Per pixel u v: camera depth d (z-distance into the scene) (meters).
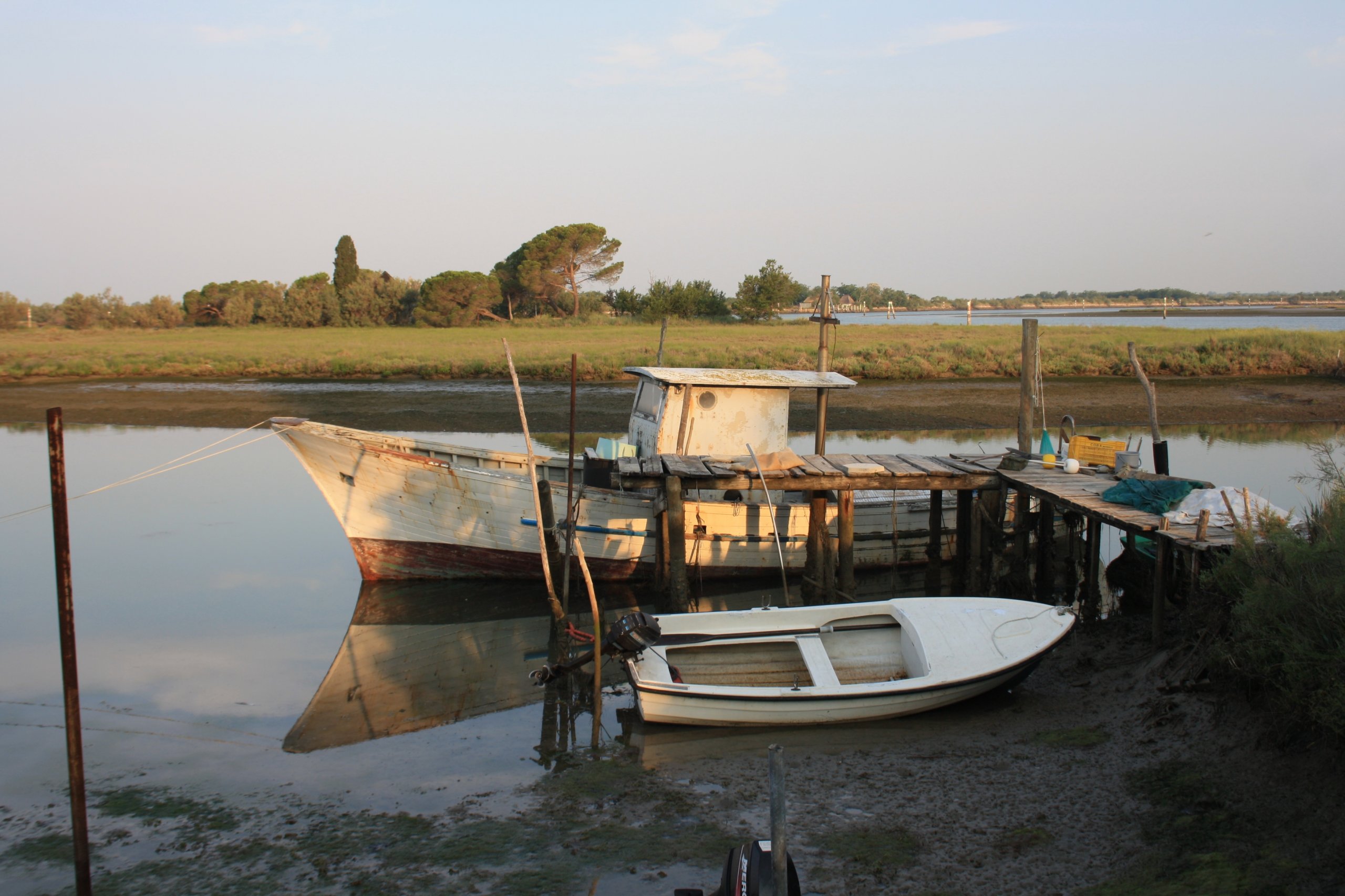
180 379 37.00
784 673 9.73
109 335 57.69
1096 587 12.27
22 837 6.71
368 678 10.32
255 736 8.67
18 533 16.27
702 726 8.71
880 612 9.86
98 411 29.42
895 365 37.22
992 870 5.96
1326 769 6.25
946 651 9.09
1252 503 10.16
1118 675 9.28
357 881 6.09
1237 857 5.71
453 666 10.73
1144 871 5.74
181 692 9.77
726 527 13.74
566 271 77.12
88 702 9.39
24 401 31.09
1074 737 8.02
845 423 28.30
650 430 14.44
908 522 14.69
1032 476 12.95
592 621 12.52
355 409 29.91
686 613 9.85
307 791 7.51
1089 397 31.86
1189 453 23.16
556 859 6.33
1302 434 26.41
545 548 10.95
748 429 14.37
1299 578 7.04
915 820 6.71
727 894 4.52
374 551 13.75
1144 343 41.00
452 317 69.81
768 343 45.38
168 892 5.98
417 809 7.16
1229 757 6.92
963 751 7.98
